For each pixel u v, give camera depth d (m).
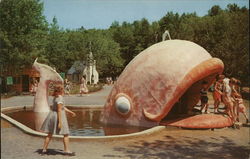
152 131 9.06
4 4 27.53
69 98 24.36
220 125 10.30
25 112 15.09
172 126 10.26
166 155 6.89
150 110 10.25
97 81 53.41
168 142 8.19
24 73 29.70
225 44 25.58
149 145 7.82
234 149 7.51
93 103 19.83
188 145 7.88
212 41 32.16
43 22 30.61
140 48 62.28
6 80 28.17
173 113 12.08
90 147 7.56
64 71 55.09
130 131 9.71
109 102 11.15
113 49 61.88
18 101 21.03
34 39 29.45
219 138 8.77
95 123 11.29
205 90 12.77
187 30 35.91
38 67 15.08
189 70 10.18
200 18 38.69
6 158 6.40
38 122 11.77
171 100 9.98
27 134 9.06
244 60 24.53
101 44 55.16
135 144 7.91
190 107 12.78
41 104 15.17
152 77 10.38
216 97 13.80
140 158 6.61
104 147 7.57
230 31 26.20
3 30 27.66
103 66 58.38
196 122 10.21
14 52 27.77
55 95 6.95
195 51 10.74
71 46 51.34
